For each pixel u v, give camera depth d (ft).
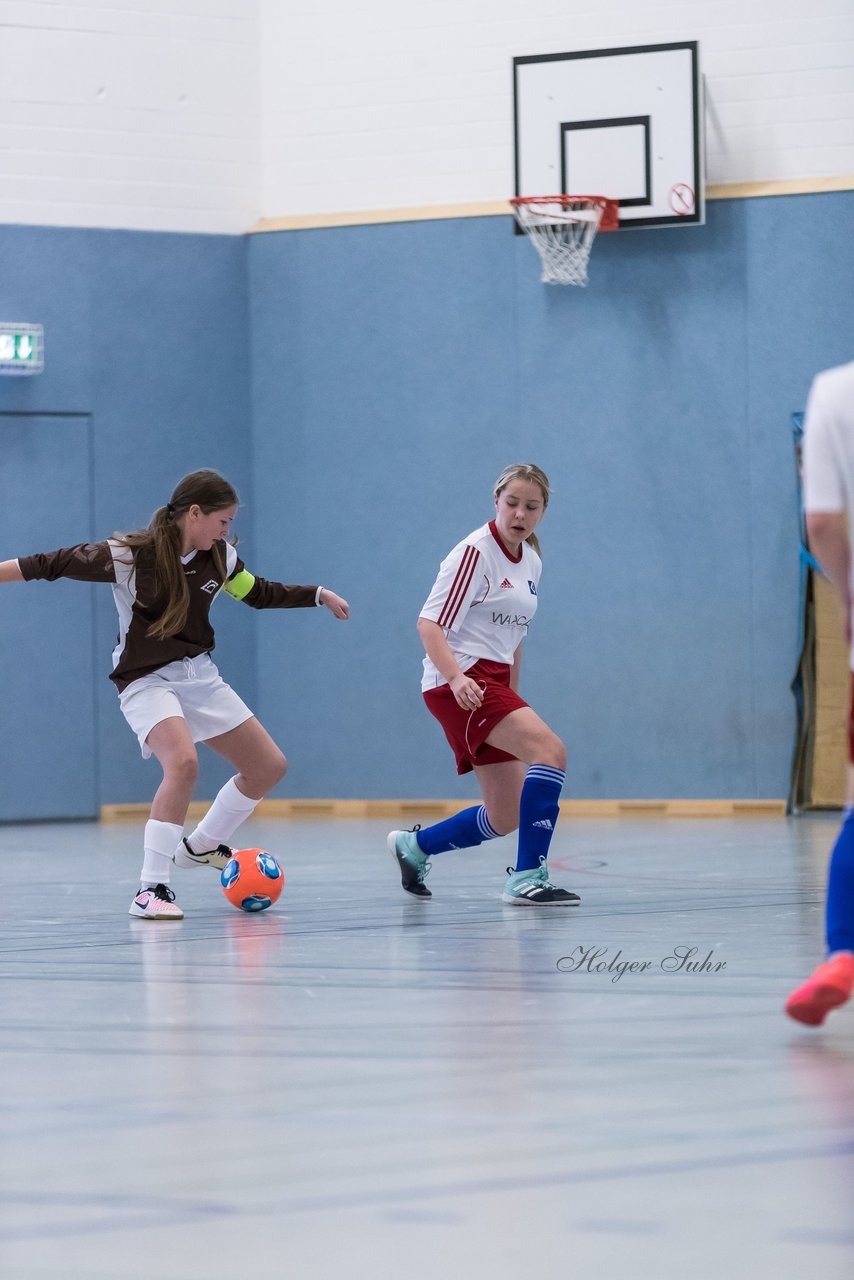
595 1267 17.51
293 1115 24.02
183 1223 19.17
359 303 89.45
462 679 46.21
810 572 82.64
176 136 89.51
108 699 88.33
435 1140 22.52
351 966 37.50
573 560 86.48
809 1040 28.71
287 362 90.68
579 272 85.10
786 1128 22.86
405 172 89.30
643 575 85.51
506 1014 31.42
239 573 49.21
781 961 37.22
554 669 86.79
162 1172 21.25
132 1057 28.22
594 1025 30.25
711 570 84.58
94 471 87.92
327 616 90.22
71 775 87.45
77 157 87.51
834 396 27.78
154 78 89.04
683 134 82.43
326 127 90.38
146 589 46.73
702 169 82.38
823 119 83.20
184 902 50.67
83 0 87.35
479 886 53.72
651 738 85.56
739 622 84.23
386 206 89.71
